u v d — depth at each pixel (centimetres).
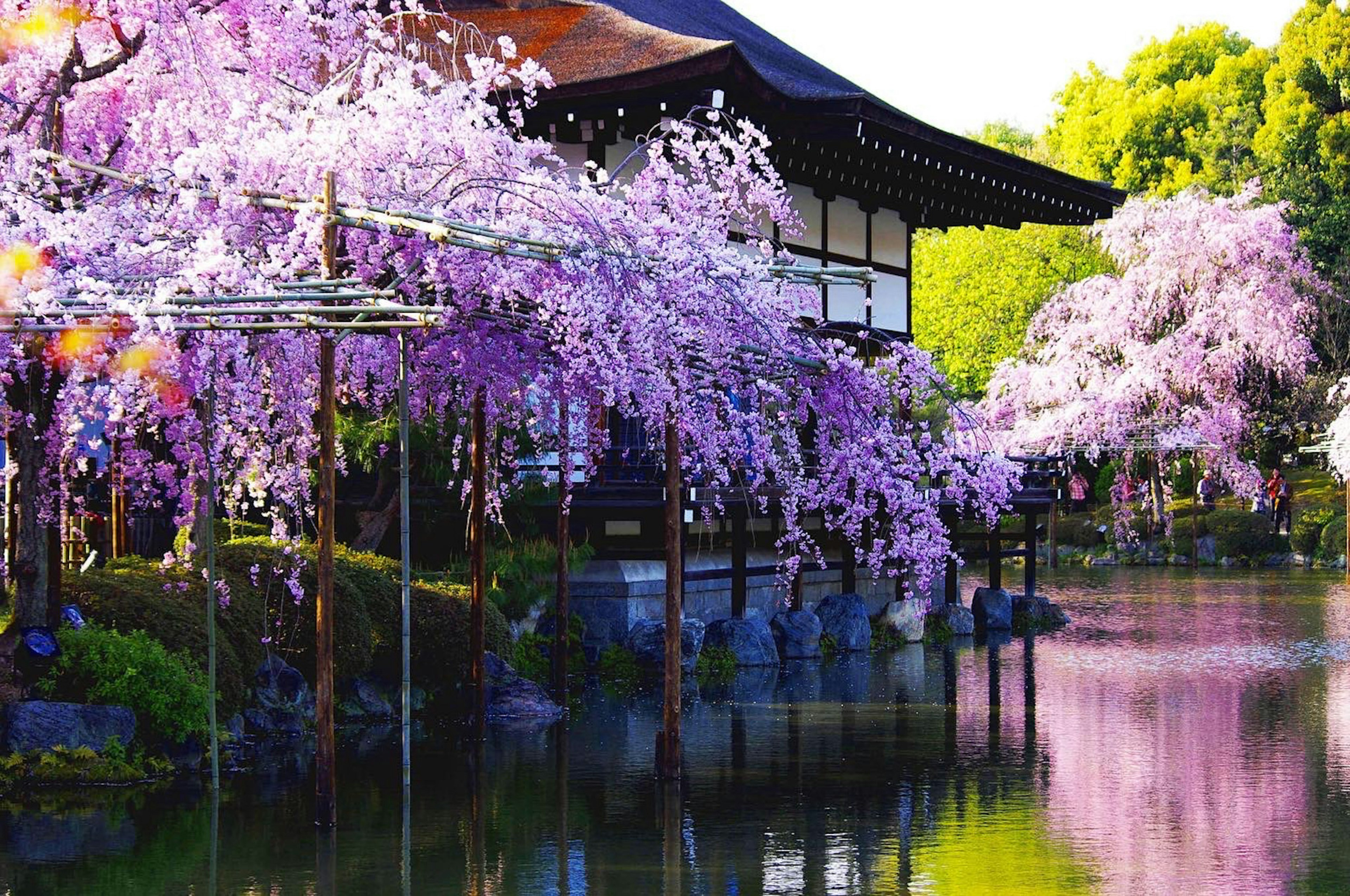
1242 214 4362
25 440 1249
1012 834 1144
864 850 1091
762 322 1257
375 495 1919
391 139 1157
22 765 1228
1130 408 4284
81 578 1388
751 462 1625
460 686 1689
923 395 1534
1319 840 1129
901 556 1538
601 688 1886
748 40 3103
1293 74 5188
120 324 1000
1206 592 3388
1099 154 6097
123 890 959
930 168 2447
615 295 1152
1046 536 4672
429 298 1270
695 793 1273
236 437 1218
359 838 1103
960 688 1916
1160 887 1003
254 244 1152
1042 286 4959
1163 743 1523
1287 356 4250
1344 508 4303
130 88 1252
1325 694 1855
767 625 2209
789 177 2355
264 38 1289
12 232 1015
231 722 1421
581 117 1972
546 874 1019
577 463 1881
